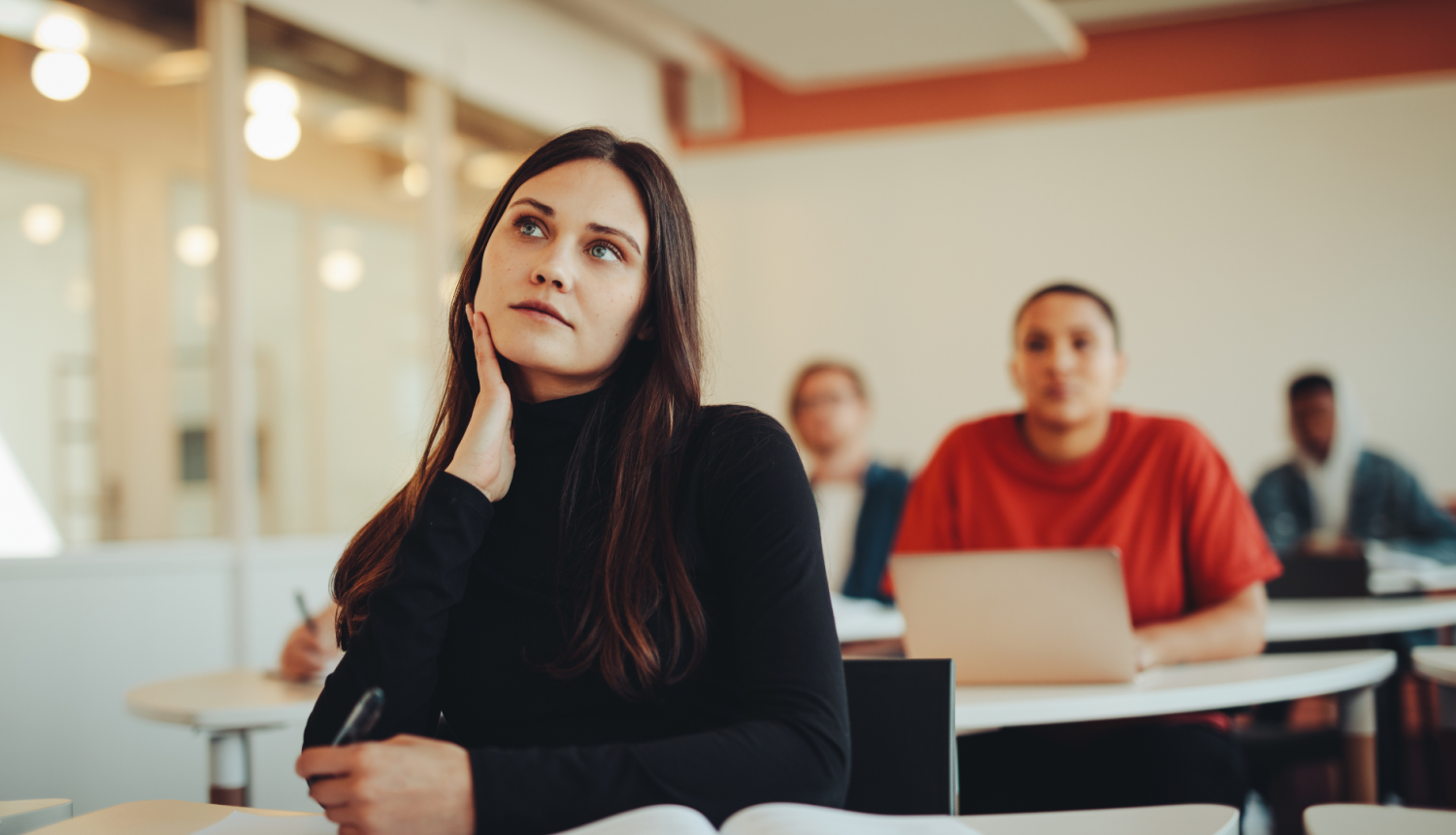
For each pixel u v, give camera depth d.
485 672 1.00
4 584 2.92
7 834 0.99
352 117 4.24
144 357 3.71
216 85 3.67
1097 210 5.93
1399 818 0.88
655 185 1.08
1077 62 5.92
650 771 0.83
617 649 0.95
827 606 0.96
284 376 3.97
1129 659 1.56
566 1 5.32
